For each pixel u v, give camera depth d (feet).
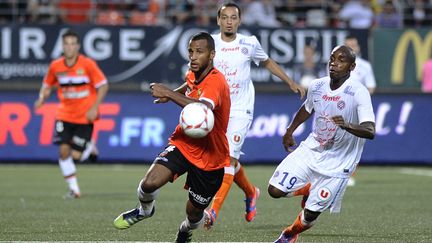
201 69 77.51
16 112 199.00
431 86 216.54
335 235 97.45
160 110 201.77
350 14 232.12
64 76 141.08
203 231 100.07
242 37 108.27
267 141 201.77
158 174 77.10
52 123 199.72
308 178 86.07
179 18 227.81
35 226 102.89
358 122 84.99
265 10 232.53
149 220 109.50
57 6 229.45
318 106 85.71
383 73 220.23
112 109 200.85
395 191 151.94
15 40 212.43
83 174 182.70
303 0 235.20
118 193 145.79
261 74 216.74
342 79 84.33
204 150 77.77
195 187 78.69
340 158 85.35
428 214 118.83
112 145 200.13
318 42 217.97
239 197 142.51
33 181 165.37
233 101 106.73
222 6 108.37
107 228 101.19
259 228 103.45
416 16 232.73
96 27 213.46
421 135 204.64
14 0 222.28
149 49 214.69
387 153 203.92
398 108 204.64
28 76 213.25
